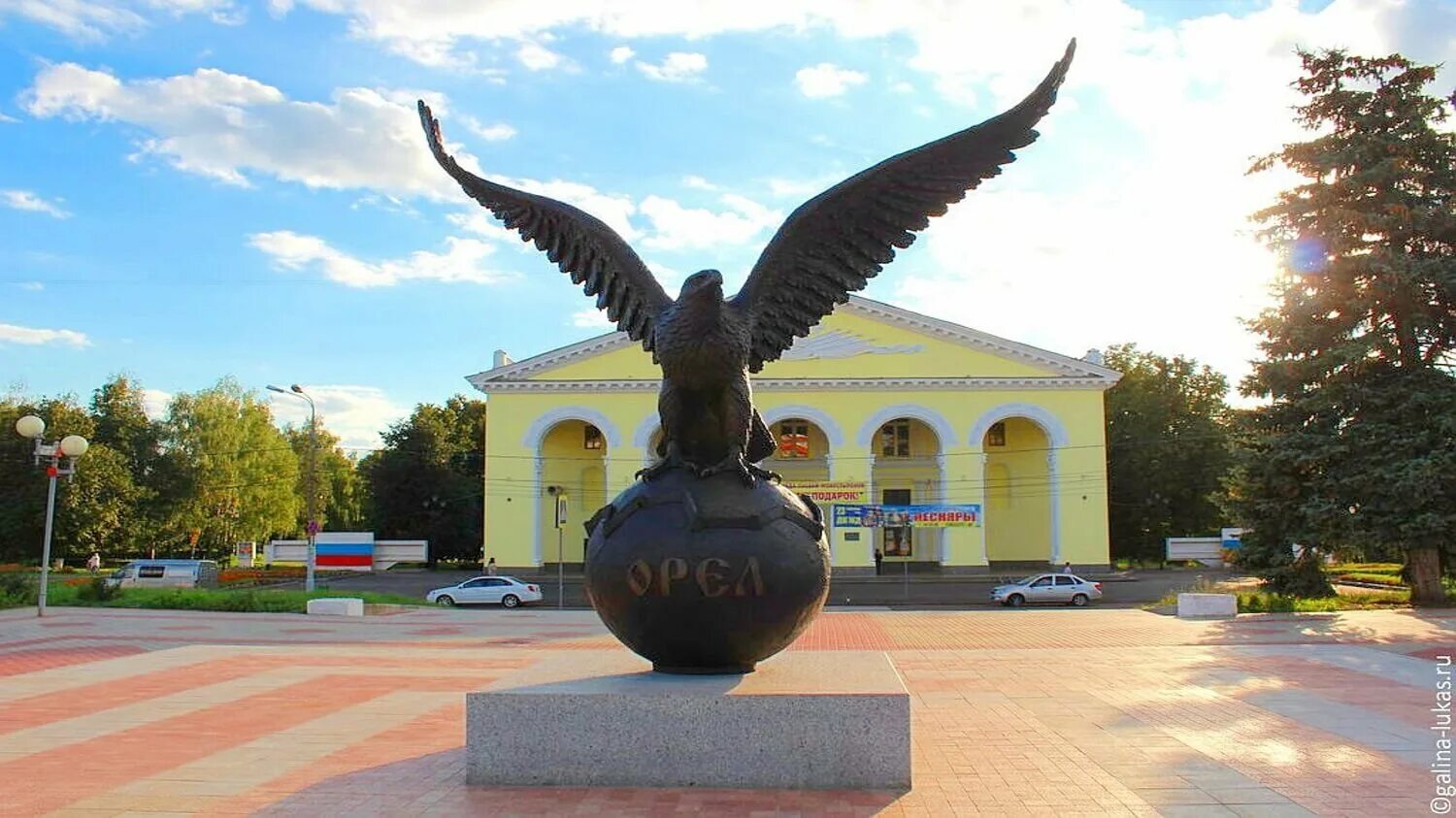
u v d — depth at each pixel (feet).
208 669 43.91
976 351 160.97
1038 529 170.60
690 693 20.85
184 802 20.72
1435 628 64.90
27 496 173.17
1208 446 191.01
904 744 20.70
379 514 209.67
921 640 60.29
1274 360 85.71
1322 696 34.63
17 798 21.25
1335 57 86.38
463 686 38.32
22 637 62.90
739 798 19.98
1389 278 80.74
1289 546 84.23
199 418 208.95
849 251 23.02
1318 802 20.52
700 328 21.21
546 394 161.07
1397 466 78.07
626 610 21.68
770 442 23.94
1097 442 157.69
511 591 117.50
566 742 20.92
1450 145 84.43
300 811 19.86
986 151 22.00
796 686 21.53
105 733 28.58
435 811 19.42
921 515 152.15
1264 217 87.86
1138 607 95.30
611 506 22.95
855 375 160.76
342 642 60.80
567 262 24.49
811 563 21.89
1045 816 19.31
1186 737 27.20
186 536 208.54
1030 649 53.01
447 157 24.48
